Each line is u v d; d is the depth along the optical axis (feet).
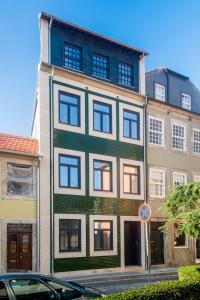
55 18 63.46
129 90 72.13
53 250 58.90
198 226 42.83
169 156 77.87
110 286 49.67
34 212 58.39
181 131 81.66
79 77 65.51
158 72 81.87
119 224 67.97
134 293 24.12
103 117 68.85
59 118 62.80
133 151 71.92
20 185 57.98
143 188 72.38
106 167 67.97
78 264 61.36
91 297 23.56
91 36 68.69
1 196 55.47
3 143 58.18
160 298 25.14
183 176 80.23
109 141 68.49
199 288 27.96
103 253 64.85
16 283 21.38
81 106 65.62
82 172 64.13
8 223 55.57
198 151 84.84
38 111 62.69
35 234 57.98
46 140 60.70
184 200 47.39
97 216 64.95
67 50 66.03
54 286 22.66
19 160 57.93
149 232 71.97
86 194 64.18
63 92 63.82
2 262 53.98
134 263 70.95
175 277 60.70
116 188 68.39
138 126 73.72
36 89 66.33
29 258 57.00
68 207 61.62
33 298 21.49
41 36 62.59
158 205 73.97
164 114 78.48
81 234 62.69
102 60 70.69
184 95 85.46
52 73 62.64
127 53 74.13
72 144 63.46
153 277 60.85
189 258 77.87
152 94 78.79
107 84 69.00
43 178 59.57
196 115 84.53
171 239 75.20
